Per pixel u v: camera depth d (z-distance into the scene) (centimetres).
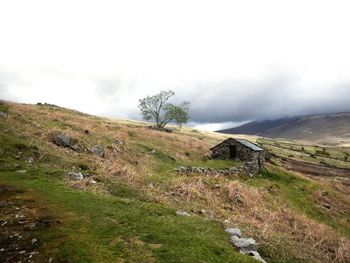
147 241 1612
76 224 1678
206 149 6669
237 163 5644
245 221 2714
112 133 5403
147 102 11062
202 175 4400
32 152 3012
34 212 1777
